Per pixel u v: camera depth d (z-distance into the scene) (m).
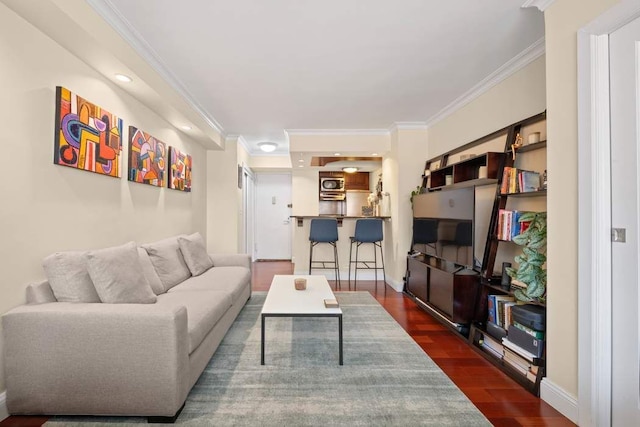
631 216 1.39
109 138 2.42
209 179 5.05
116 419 1.58
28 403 1.55
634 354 1.39
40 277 1.81
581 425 1.57
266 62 2.68
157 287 2.49
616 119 1.44
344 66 2.75
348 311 3.41
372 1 1.91
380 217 4.88
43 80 1.82
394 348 2.47
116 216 2.57
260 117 4.18
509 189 2.44
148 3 1.91
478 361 2.29
